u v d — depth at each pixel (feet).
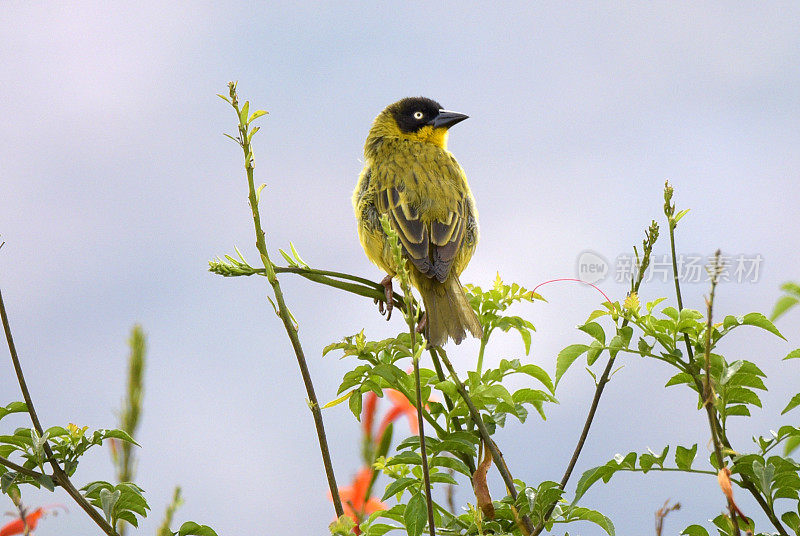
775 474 14.66
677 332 15.21
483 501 15.14
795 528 15.07
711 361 15.03
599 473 14.79
